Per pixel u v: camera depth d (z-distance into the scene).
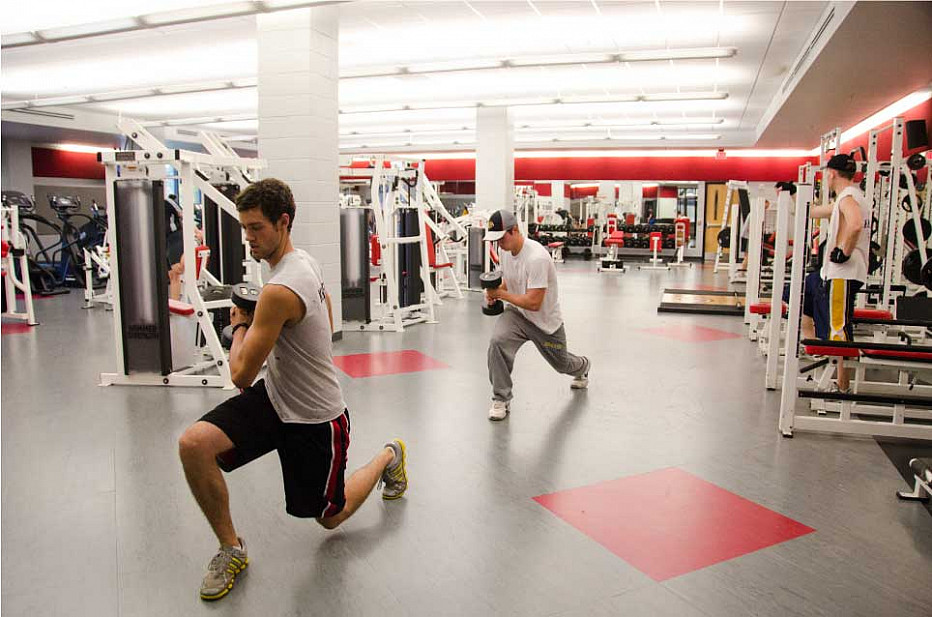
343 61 9.07
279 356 2.02
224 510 2.08
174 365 4.74
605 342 6.23
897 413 3.51
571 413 3.97
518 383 4.69
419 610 1.98
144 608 1.99
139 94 11.02
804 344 3.72
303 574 2.17
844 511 2.66
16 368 5.11
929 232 5.98
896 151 5.31
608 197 18.89
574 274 13.72
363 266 6.79
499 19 7.21
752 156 17.23
